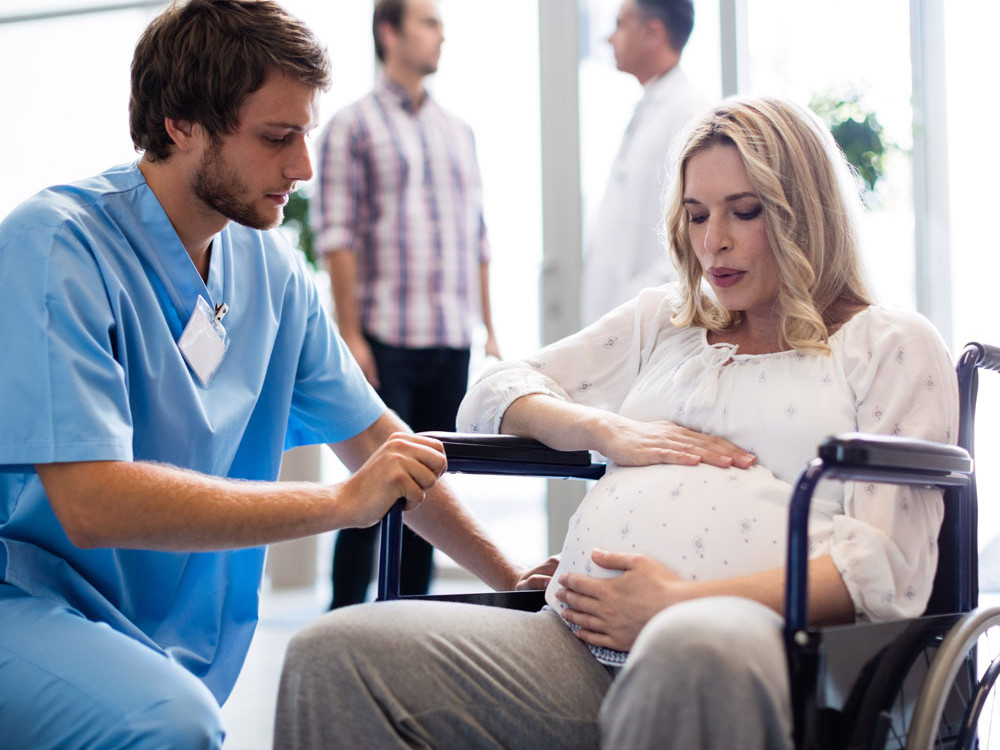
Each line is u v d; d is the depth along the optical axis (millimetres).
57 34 4309
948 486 1188
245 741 2152
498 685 1178
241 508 1250
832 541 1194
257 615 1540
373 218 3104
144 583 1421
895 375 1250
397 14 3072
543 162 3422
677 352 1448
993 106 3021
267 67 1331
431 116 3154
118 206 1392
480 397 1526
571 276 3408
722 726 902
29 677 1198
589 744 1228
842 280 1348
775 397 1300
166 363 1388
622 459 1357
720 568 1209
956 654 1107
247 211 1398
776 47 3125
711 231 1313
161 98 1365
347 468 1698
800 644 965
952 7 3035
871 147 3076
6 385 1241
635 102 3320
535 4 3439
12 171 4363
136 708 1150
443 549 1591
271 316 1530
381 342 3070
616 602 1204
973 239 3047
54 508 1243
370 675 1111
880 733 1054
